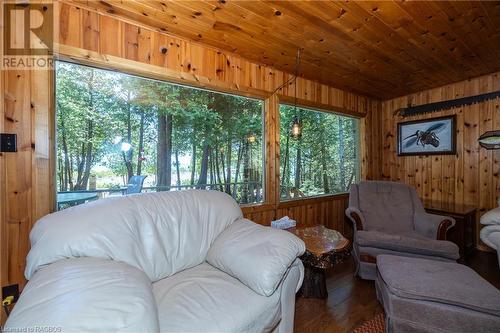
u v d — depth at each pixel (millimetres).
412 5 1689
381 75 2961
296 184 3092
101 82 1843
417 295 1381
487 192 2951
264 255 1299
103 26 1749
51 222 1213
